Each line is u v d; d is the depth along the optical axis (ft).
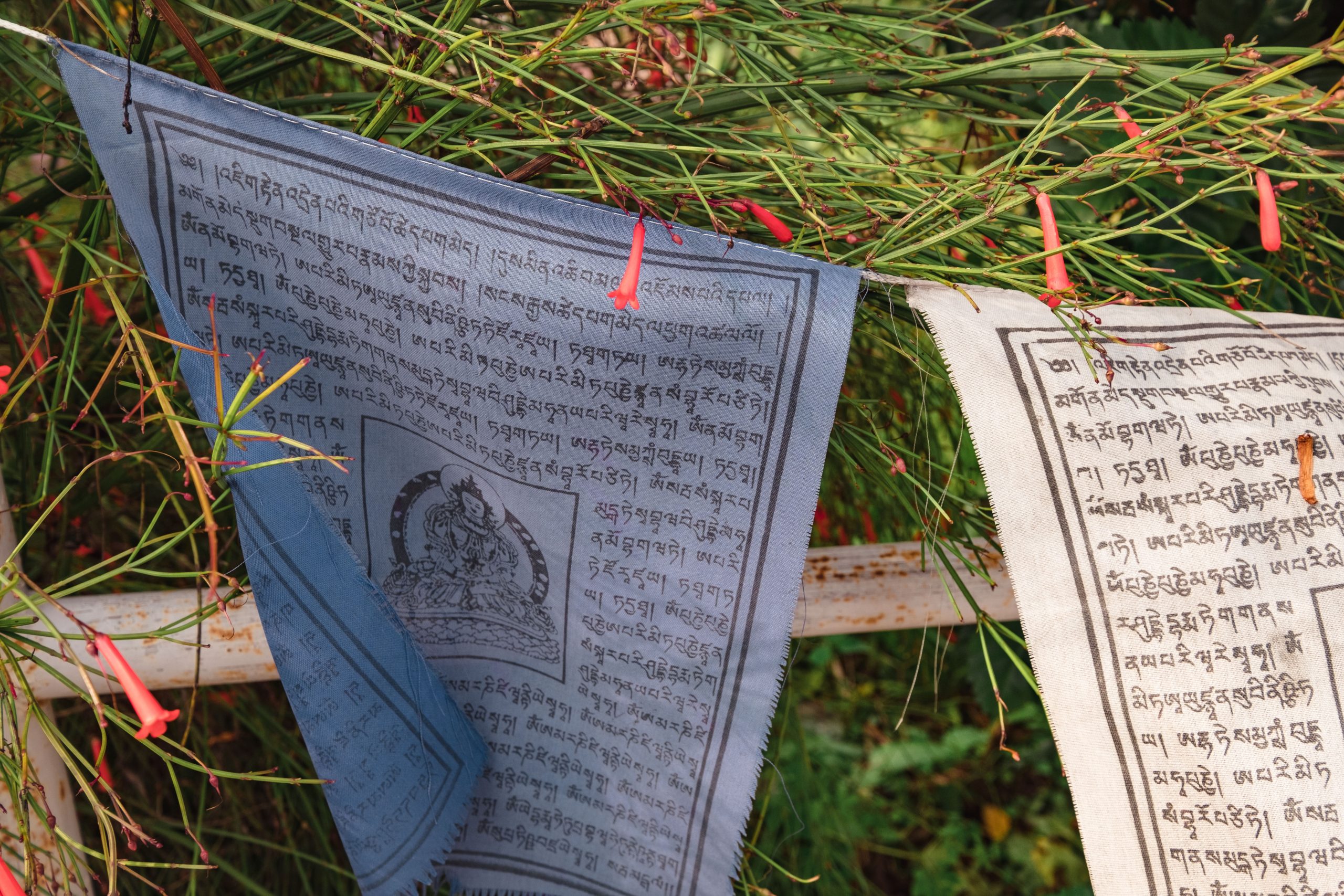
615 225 1.54
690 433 1.60
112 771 2.35
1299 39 2.06
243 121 1.49
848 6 1.99
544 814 1.85
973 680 2.77
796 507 1.61
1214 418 1.56
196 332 1.58
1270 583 1.53
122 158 1.50
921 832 3.43
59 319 2.07
